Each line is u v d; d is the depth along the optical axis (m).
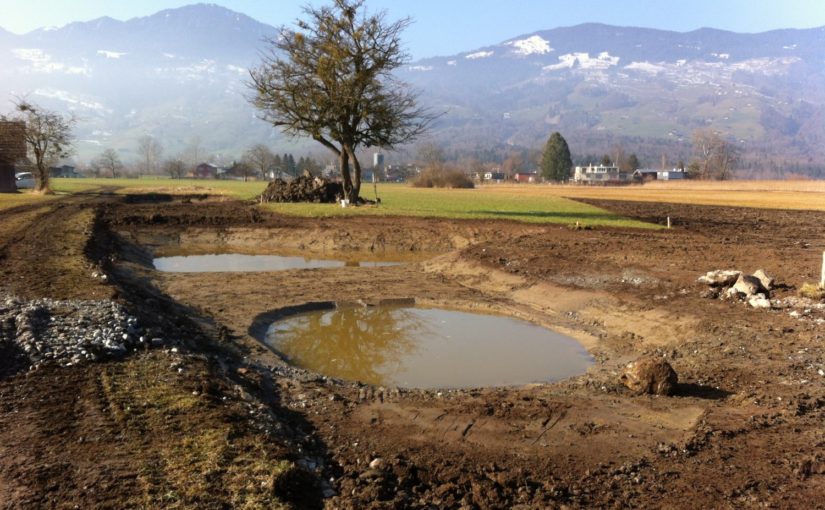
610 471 7.89
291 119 38.72
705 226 34.00
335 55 36.56
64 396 8.86
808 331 13.24
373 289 19.81
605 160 175.00
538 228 30.09
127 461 7.14
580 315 16.78
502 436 8.98
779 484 7.43
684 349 13.20
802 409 9.65
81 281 16.23
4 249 21.62
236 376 11.08
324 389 11.04
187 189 68.62
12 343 10.57
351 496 7.05
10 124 55.69
